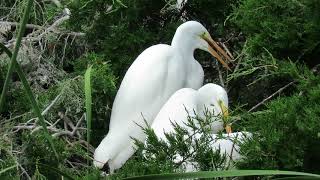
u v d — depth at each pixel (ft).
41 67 39.86
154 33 40.91
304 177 14.14
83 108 36.88
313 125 26.35
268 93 37.40
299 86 30.22
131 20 40.42
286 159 25.62
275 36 33.14
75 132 35.99
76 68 38.60
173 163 25.13
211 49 39.19
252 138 26.37
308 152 26.48
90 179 25.02
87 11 40.75
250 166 25.71
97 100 37.58
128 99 37.45
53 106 36.47
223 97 35.63
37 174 27.50
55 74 39.73
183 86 38.86
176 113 33.14
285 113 27.07
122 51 40.32
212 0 41.42
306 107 27.81
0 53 40.04
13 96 36.86
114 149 36.50
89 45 41.70
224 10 41.29
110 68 39.75
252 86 38.06
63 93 36.17
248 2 34.50
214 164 25.03
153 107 37.58
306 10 32.73
